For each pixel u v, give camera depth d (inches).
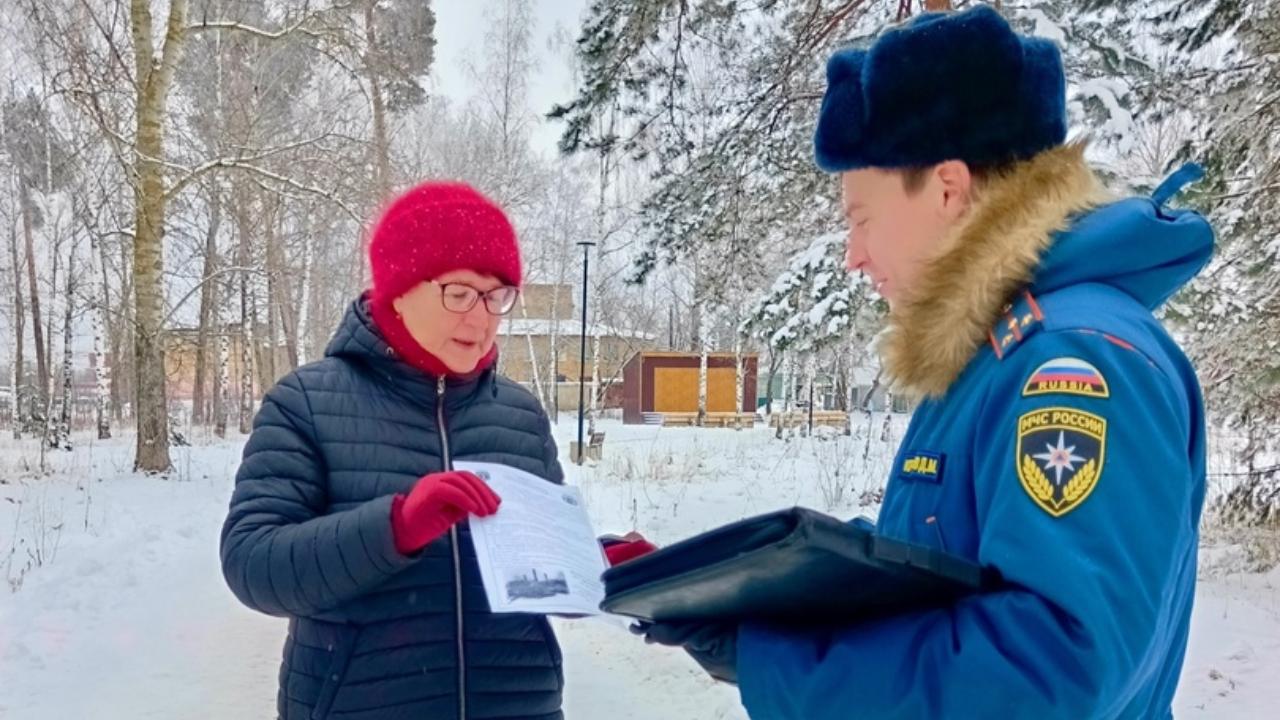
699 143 343.0
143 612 253.0
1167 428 40.5
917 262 52.7
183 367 1579.7
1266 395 312.2
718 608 43.6
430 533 71.7
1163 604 38.6
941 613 39.4
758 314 319.3
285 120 680.4
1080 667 35.5
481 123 1101.1
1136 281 47.4
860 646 40.1
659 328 1851.6
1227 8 307.1
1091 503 37.8
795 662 41.2
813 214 355.9
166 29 525.0
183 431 995.9
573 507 87.0
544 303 1569.9
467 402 92.3
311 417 84.9
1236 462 359.9
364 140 622.2
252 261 908.6
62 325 1026.1
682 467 601.6
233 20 642.8
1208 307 296.2
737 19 334.6
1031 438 40.2
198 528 375.6
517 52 1104.8
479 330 88.6
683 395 1444.4
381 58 644.7
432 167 1011.3
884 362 53.5
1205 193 295.9
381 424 86.7
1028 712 35.6
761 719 42.2
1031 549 37.7
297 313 1108.5
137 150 510.0
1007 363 44.3
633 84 330.6
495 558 73.9
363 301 92.6
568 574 75.6
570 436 977.5
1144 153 319.9
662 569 42.8
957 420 46.8
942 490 46.3
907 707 38.0
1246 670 196.7
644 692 196.4
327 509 83.6
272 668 208.1
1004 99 49.5
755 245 354.9
